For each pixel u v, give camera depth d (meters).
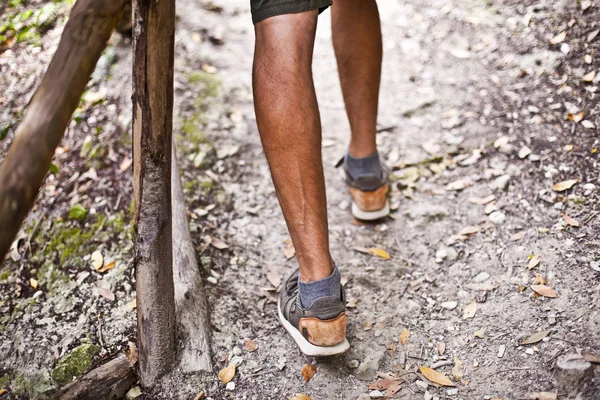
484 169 2.29
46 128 1.22
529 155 2.28
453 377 1.71
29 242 2.15
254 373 1.77
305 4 1.51
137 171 1.54
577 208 2.06
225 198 2.31
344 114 2.62
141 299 1.66
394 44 2.88
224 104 2.66
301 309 1.71
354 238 2.17
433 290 1.96
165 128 1.51
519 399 1.61
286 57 1.52
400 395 1.68
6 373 1.80
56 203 2.27
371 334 1.86
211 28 3.00
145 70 1.42
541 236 2.02
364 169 2.16
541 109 2.42
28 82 2.67
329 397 1.70
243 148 2.49
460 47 2.80
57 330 1.89
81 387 1.67
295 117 1.54
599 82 2.40
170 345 1.73
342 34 1.98
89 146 2.46
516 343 1.74
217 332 1.88
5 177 1.17
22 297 2.00
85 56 1.29
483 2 2.95
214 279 2.04
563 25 2.67
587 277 1.85
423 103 2.60
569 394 1.59
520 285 1.90
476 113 2.51
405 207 2.24
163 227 1.60
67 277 2.05
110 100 2.63
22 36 2.87
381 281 2.01
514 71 2.61
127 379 1.73
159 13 1.38
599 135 2.24
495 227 2.10
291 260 2.11
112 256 2.10
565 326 1.75
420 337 1.83
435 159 2.38
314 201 1.62
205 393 1.72
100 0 1.31
